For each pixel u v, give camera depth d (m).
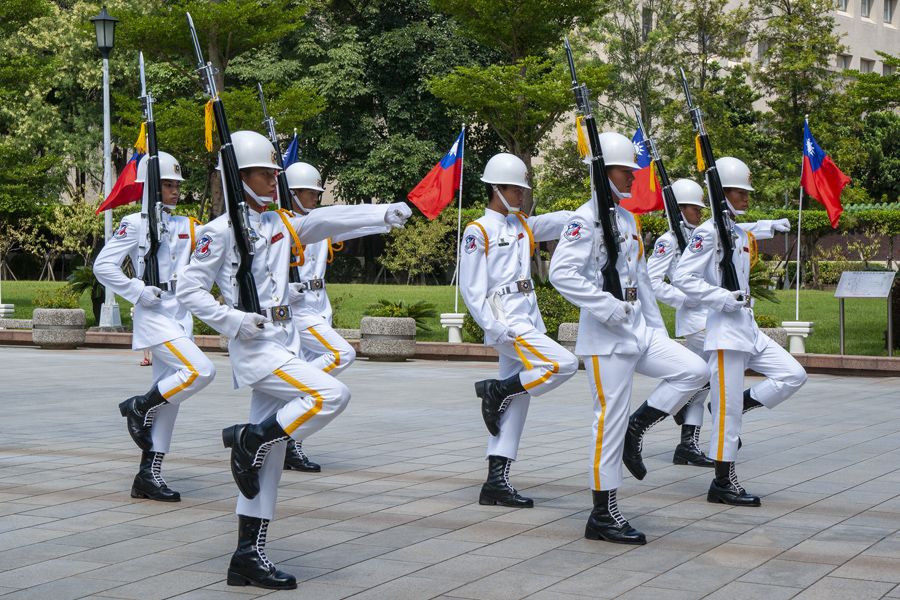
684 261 6.51
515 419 6.36
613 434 5.46
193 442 8.75
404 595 4.49
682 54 31.17
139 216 7.05
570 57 5.65
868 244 33.12
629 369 5.51
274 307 4.89
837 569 4.88
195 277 4.73
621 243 5.66
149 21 21.52
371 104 34.69
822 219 28.88
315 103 23.38
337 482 7.07
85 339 19.91
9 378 14.26
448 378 14.52
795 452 8.29
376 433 9.30
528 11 19.92
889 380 14.15
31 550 5.26
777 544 5.36
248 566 4.61
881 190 40.59
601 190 5.54
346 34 32.38
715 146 30.14
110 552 5.23
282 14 22.52
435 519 5.98
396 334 17.36
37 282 32.31
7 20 25.80
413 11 34.69
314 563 5.02
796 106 31.47
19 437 8.98
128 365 16.31
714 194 6.57
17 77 25.98
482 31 21.02
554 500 6.52
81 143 33.66
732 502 6.34
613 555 5.16
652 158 8.12
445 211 31.72
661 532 5.65
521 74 21.20
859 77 21.62
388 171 33.03
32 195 27.91
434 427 9.69
